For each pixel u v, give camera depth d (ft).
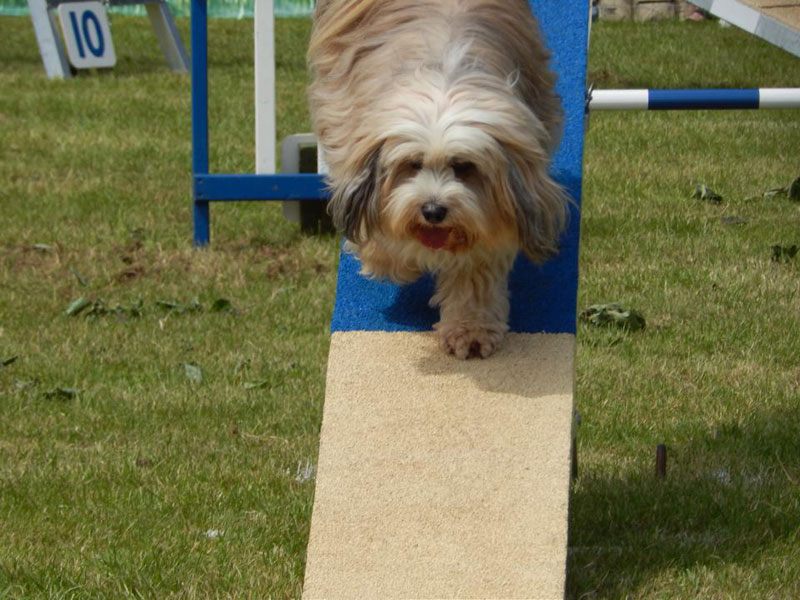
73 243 35.40
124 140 46.75
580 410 24.61
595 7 55.31
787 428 23.59
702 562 19.08
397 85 18.02
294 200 35.65
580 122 21.84
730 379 26.02
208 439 23.90
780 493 21.07
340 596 16.29
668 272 32.40
